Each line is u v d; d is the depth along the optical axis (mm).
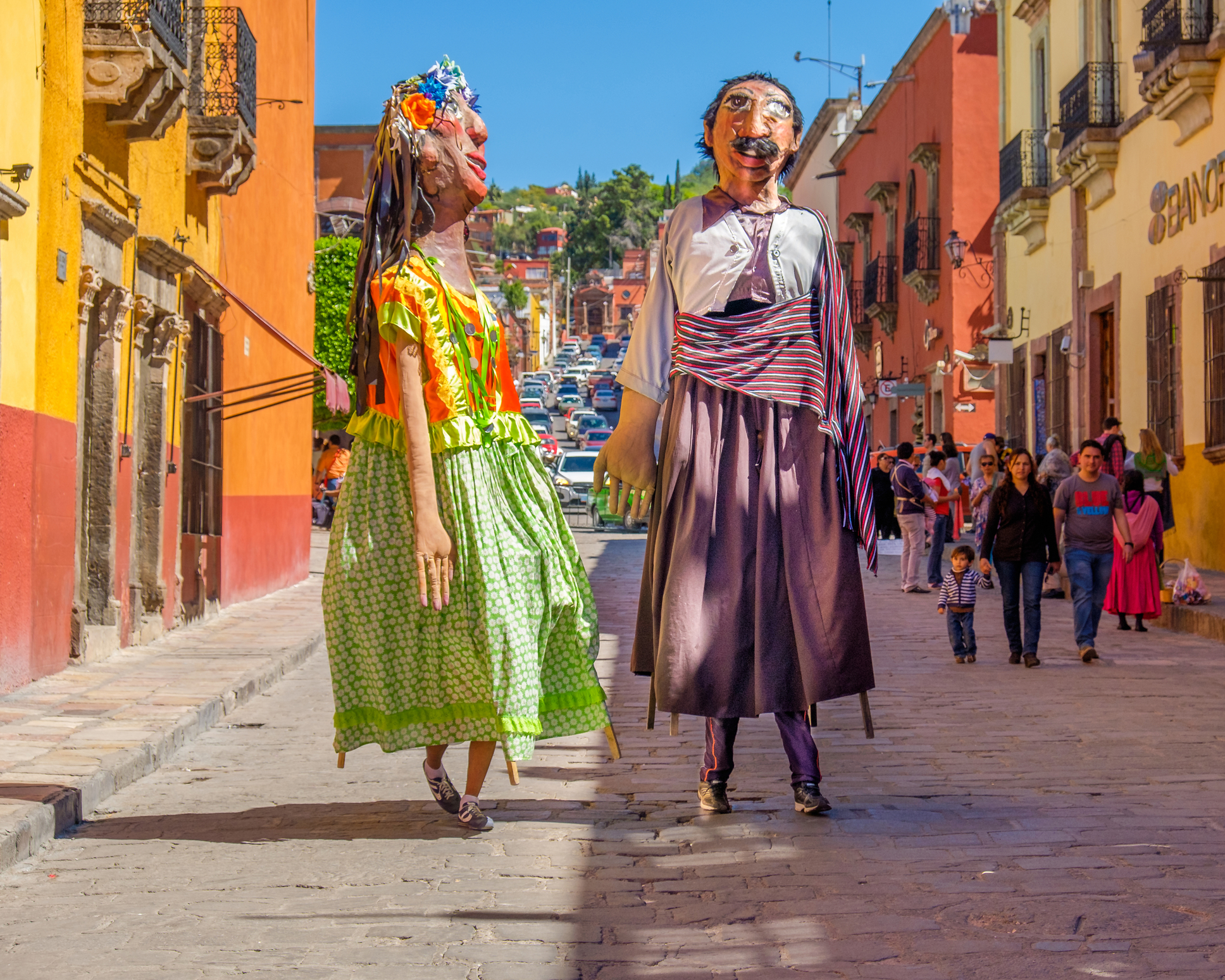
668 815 5840
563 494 30672
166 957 4098
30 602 9633
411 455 5277
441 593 5273
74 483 10531
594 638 5719
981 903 4441
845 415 5695
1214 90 17000
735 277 5688
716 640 5582
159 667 10602
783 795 6191
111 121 11109
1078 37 22344
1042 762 6914
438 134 5570
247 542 16859
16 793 5980
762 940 4121
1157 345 18859
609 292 176875
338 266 35656
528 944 4137
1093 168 20922
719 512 5637
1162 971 3789
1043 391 24766
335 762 7402
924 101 35219
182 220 13578
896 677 10195
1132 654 11523
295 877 4969
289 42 19094
